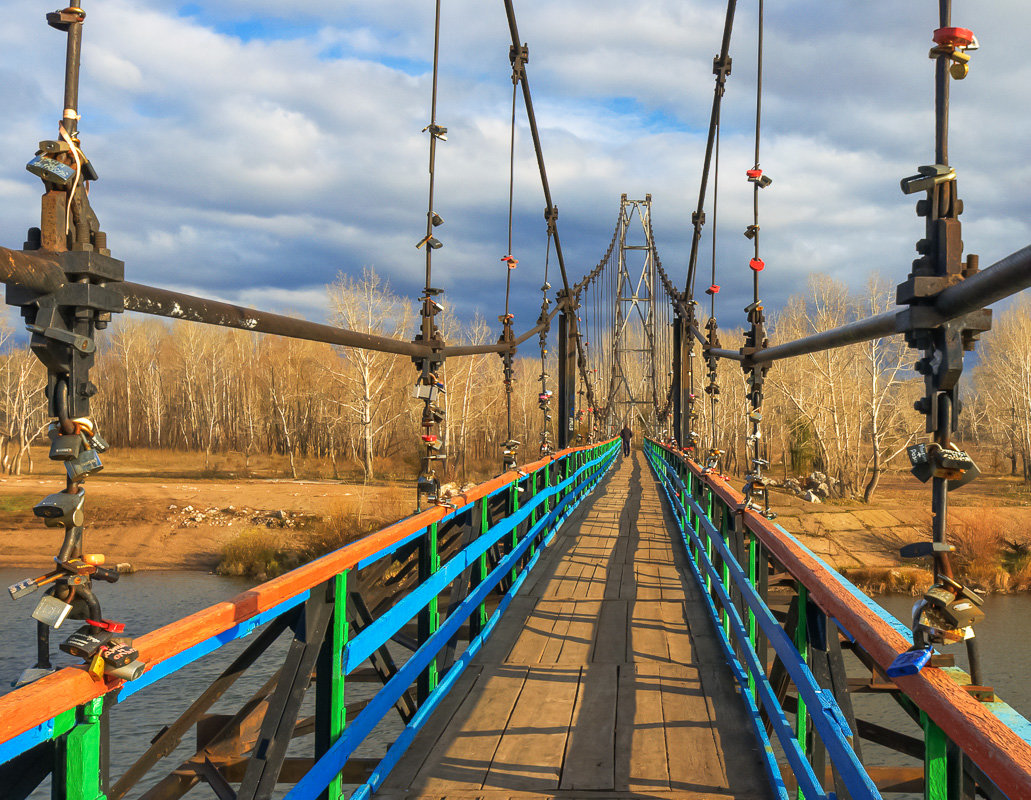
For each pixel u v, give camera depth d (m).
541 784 3.58
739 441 56.78
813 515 37.47
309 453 61.94
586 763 3.81
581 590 7.88
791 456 54.41
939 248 1.61
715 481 5.82
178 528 36.66
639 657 5.60
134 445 71.25
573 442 15.26
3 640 17.12
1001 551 32.00
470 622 5.66
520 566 8.41
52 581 1.49
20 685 1.39
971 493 46.69
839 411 48.22
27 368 56.22
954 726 1.23
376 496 40.31
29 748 1.35
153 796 2.62
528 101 11.45
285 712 2.47
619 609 7.07
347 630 2.87
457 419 51.22
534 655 5.64
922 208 1.68
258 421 67.38
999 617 24.25
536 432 62.09
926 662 1.44
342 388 58.38
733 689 4.91
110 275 1.67
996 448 57.66
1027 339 49.75
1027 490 46.44
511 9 9.38
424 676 4.54
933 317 1.57
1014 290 1.30
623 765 3.79
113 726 12.51
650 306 38.25
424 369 4.72
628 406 46.69
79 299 1.58
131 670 1.49
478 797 3.45
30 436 56.22
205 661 16.22
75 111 1.66
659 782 3.61
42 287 1.53
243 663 2.43
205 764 2.75
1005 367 51.78
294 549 31.92
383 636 3.25
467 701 4.67
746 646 4.36
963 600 1.44
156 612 23.06
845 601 1.97
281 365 60.31
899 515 37.09
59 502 1.50
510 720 4.37
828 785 3.47
